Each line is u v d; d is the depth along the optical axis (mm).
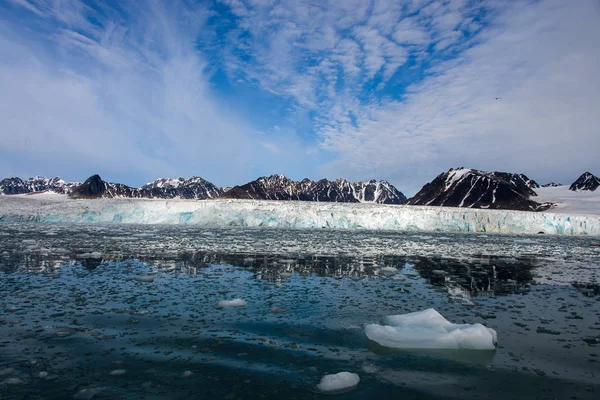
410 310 8977
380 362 5898
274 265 15445
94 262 15188
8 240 22844
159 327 7340
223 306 8984
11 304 8727
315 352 6258
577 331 7527
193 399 4645
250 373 5406
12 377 5129
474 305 9594
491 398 4793
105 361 5703
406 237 34250
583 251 24828
